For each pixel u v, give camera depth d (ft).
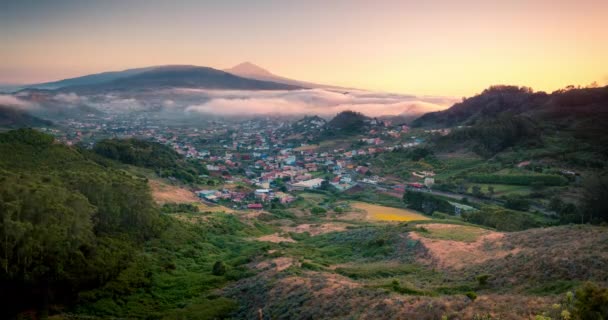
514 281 149.89
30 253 167.32
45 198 191.42
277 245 298.15
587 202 382.22
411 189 604.49
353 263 238.07
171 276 213.87
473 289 152.05
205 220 368.27
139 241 248.52
